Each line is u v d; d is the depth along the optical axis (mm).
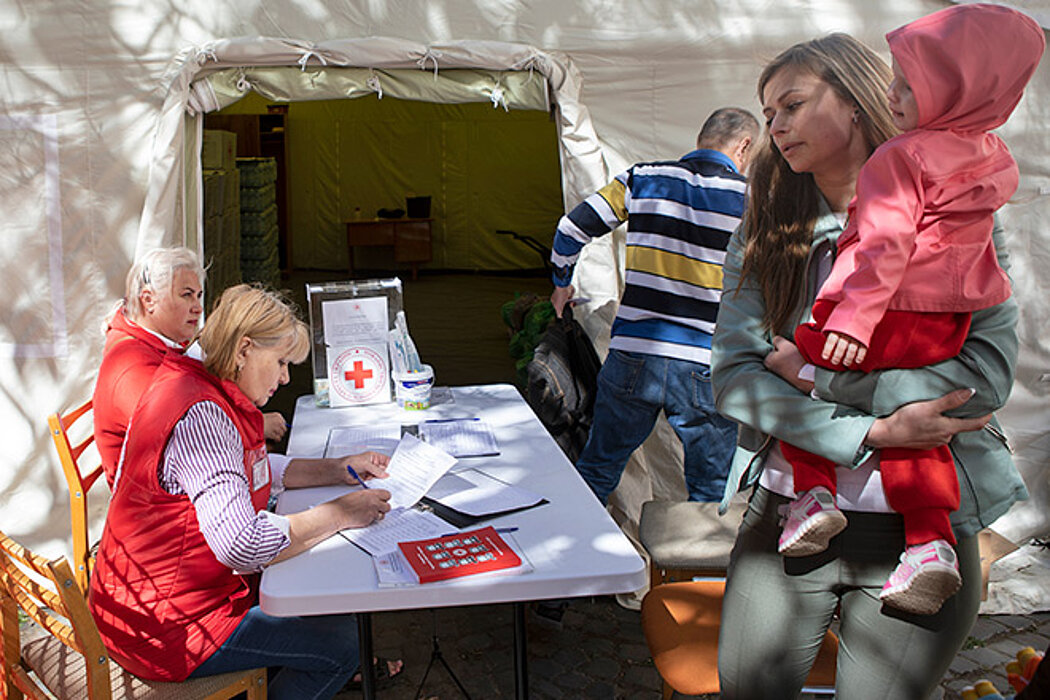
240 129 13312
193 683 2480
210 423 2395
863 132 1962
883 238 1748
